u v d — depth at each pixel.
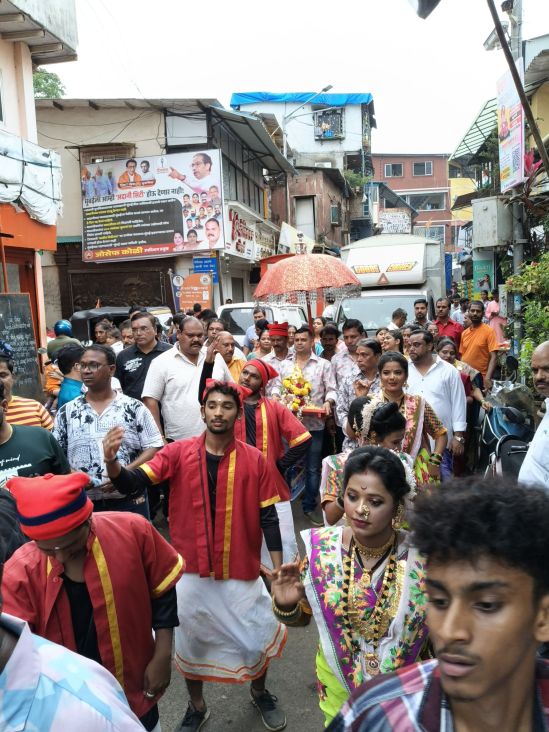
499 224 10.95
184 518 3.16
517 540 0.91
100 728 1.28
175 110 17.83
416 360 5.32
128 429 3.88
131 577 2.25
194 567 3.14
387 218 48.34
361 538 2.13
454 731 1.00
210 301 17.20
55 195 11.84
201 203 17.41
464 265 29.25
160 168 17.50
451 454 5.33
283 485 4.35
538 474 3.03
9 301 8.84
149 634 2.36
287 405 6.07
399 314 9.24
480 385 7.49
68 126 18.09
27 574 2.18
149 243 17.75
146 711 2.33
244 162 22.56
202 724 3.21
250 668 3.16
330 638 2.15
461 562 0.94
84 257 18.12
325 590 2.15
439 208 60.25
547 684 1.00
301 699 3.43
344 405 5.73
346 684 2.14
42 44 11.35
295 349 6.49
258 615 3.16
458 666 0.94
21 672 1.25
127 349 6.23
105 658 2.20
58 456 3.48
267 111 39.38
